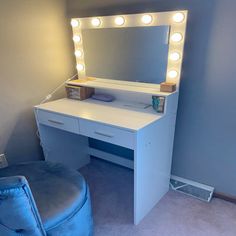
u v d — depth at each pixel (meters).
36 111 1.81
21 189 0.85
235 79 1.45
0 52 1.65
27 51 1.80
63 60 2.09
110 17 1.72
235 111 1.51
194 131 1.72
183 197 1.80
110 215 1.65
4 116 1.77
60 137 2.03
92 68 1.99
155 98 1.58
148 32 1.59
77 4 1.95
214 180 1.77
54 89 2.07
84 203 1.30
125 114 1.57
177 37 1.49
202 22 1.46
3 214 0.90
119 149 2.19
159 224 1.56
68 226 1.20
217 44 1.45
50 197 1.26
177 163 1.90
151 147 1.49
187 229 1.51
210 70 1.52
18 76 1.79
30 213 0.93
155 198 1.72
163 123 1.56
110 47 1.81
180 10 1.47
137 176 1.41
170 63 1.58
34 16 1.79
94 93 2.04
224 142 1.62
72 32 2.06
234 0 1.32
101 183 2.02
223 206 1.70
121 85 1.84
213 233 1.48
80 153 2.26
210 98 1.58
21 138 1.92
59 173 1.46
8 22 1.64
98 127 1.47
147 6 1.62
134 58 1.72
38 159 2.10
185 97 1.68
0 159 1.82
